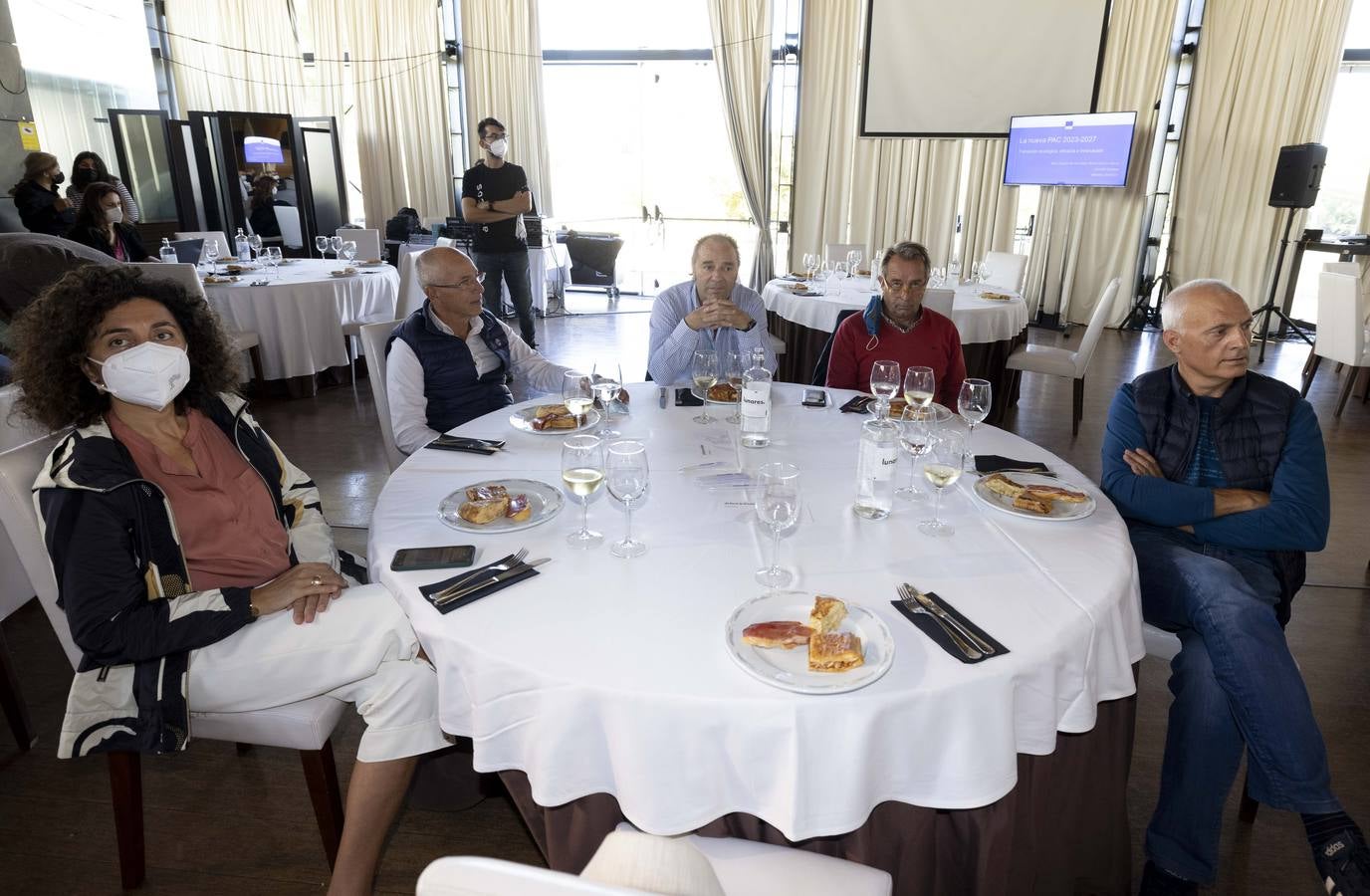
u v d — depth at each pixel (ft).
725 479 5.58
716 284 8.52
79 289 4.47
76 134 26.16
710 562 4.41
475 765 3.76
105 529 4.28
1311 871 5.35
